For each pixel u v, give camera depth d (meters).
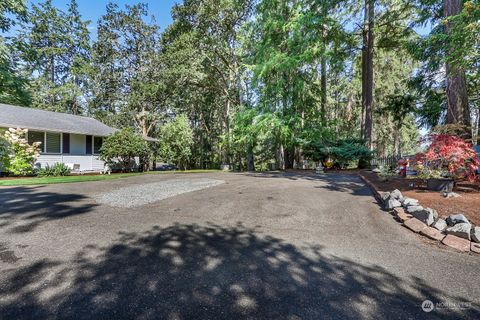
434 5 10.91
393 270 2.51
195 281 2.28
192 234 3.52
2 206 5.07
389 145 28.67
